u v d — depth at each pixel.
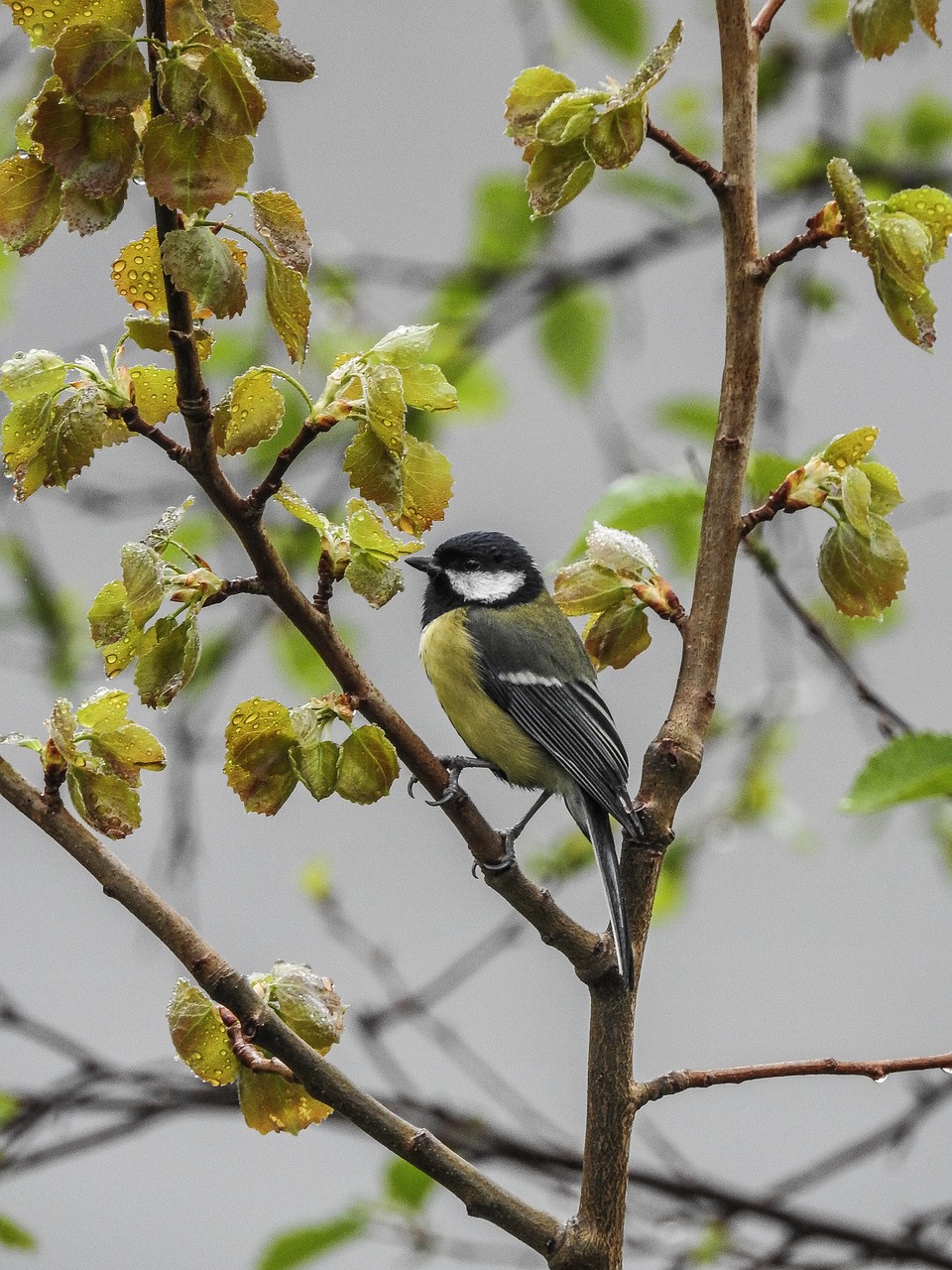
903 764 4.37
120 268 5.01
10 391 4.75
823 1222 8.62
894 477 5.49
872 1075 5.11
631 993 5.11
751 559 8.24
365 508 5.11
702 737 5.37
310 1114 5.15
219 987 4.83
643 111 5.07
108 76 4.21
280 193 4.58
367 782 5.16
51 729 4.71
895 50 5.32
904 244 5.01
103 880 4.84
